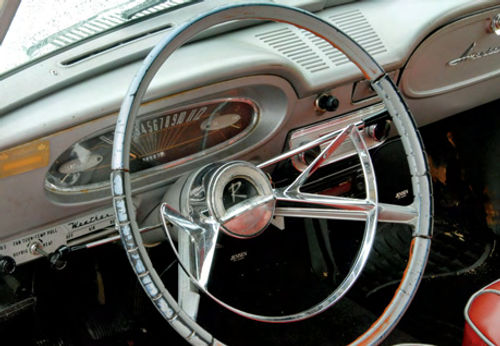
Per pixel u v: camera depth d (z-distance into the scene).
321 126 1.57
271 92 1.42
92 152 1.33
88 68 1.33
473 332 1.20
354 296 1.91
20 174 1.22
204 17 1.02
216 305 1.75
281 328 1.85
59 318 1.68
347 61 1.51
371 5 1.75
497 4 1.71
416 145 1.21
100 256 1.72
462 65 1.80
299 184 1.23
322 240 1.87
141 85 0.99
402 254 1.94
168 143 1.43
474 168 2.13
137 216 1.53
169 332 1.73
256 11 1.06
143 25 1.43
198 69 1.28
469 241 1.98
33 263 1.58
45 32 1.32
